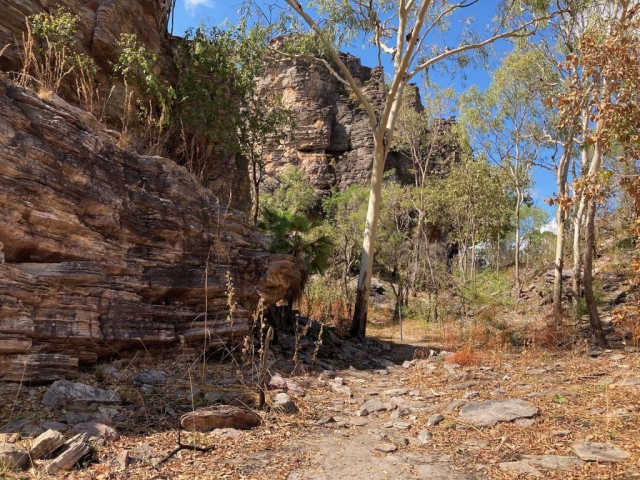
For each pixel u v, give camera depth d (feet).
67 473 13.50
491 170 102.06
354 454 16.66
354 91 51.90
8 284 18.80
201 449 15.99
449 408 22.09
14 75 30.53
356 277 98.02
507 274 102.58
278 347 34.24
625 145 22.22
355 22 51.62
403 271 107.34
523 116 90.17
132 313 24.25
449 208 110.83
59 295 21.04
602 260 73.26
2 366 18.49
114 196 24.54
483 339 43.83
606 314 52.65
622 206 74.18
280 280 33.63
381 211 104.58
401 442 17.97
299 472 14.89
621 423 18.97
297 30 52.80
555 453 16.43
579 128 24.61
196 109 45.19
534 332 43.93
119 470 14.01
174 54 48.80
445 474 14.89
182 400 20.54
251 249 33.37
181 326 26.84
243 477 14.23
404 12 50.85
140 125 39.37
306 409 22.06
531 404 21.75
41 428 15.99
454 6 51.98
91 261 22.88
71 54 33.32
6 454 13.28
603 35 38.96
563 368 30.76
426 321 69.36
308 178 155.53
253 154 50.98
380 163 50.60
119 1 38.65
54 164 21.56
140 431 17.15
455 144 116.88
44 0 33.65
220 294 29.40
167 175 28.48
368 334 57.57
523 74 75.00
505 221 115.44
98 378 21.58
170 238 27.61
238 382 24.18
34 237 20.57
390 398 25.39
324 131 163.22
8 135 19.84
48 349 20.47
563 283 72.02
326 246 44.04
